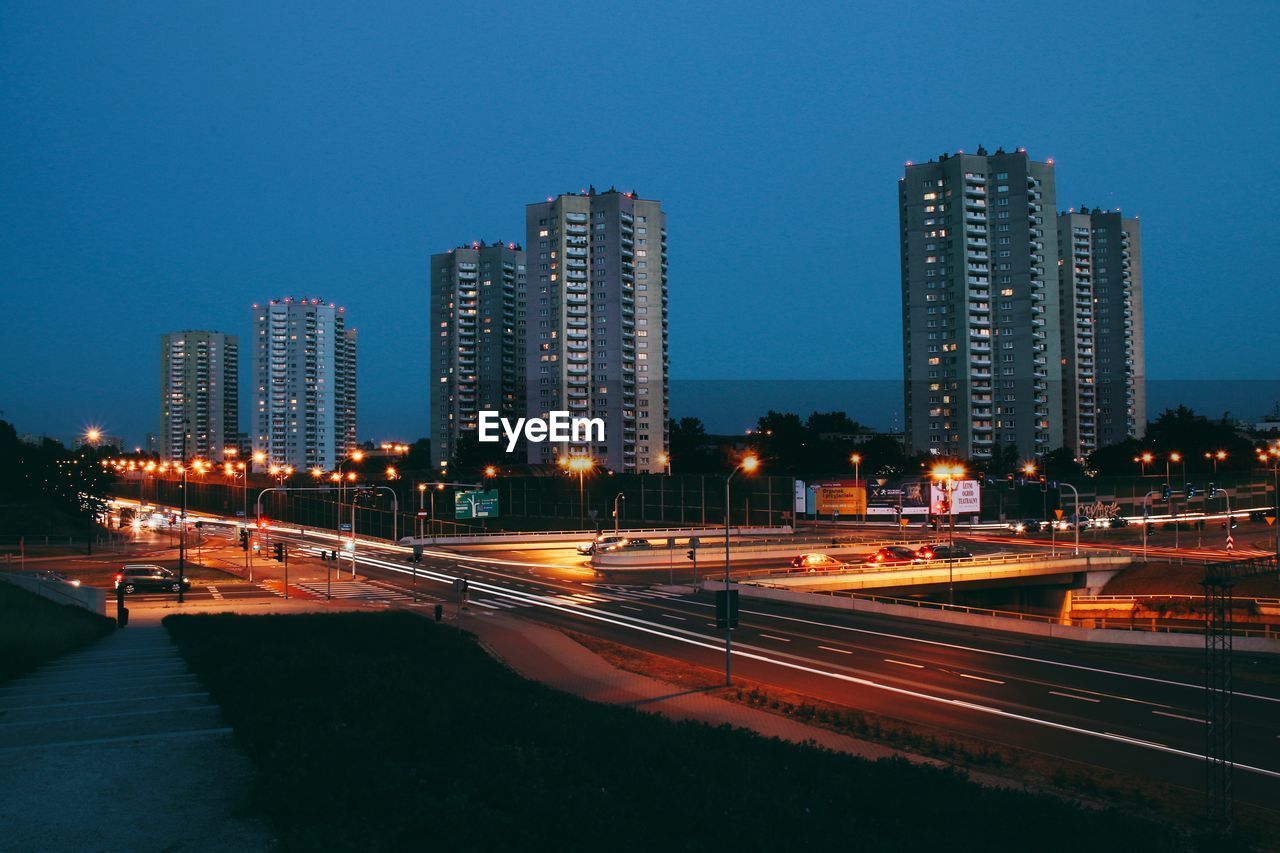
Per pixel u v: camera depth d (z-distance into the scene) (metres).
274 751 14.02
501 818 13.12
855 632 47.72
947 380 154.50
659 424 169.38
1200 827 19.45
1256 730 28.39
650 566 80.50
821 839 14.53
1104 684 35.12
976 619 49.72
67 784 13.59
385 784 13.68
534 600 60.75
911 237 157.75
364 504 126.81
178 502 175.75
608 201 166.25
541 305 167.62
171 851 11.12
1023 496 117.19
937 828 16.41
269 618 44.00
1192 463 146.38
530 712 21.91
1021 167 152.25
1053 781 22.61
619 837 13.34
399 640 37.50
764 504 107.25
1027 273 151.88
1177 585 72.88
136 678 24.25
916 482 116.69
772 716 29.19
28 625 33.66
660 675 36.03
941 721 29.28
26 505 120.94
